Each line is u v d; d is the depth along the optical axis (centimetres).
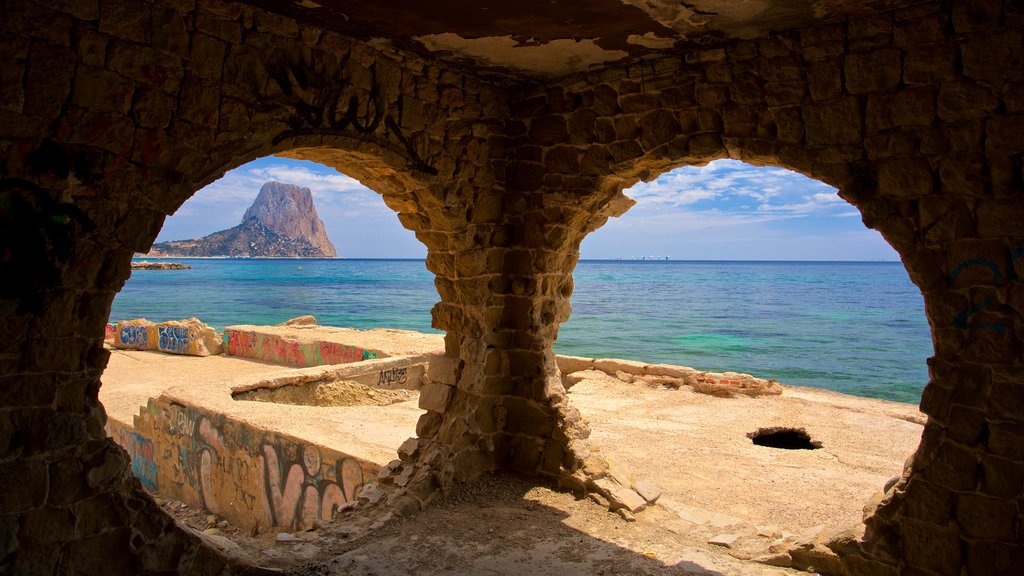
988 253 402
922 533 423
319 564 470
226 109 427
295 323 1906
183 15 404
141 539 403
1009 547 396
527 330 632
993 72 397
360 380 1181
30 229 353
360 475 696
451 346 666
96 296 383
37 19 347
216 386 998
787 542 491
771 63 479
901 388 1839
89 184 372
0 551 354
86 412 385
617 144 564
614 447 801
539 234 618
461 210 606
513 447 643
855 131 448
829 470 723
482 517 552
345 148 504
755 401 1049
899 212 435
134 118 388
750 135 491
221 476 860
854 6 425
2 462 354
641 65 545
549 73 586
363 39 501
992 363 401
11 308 351
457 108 591
